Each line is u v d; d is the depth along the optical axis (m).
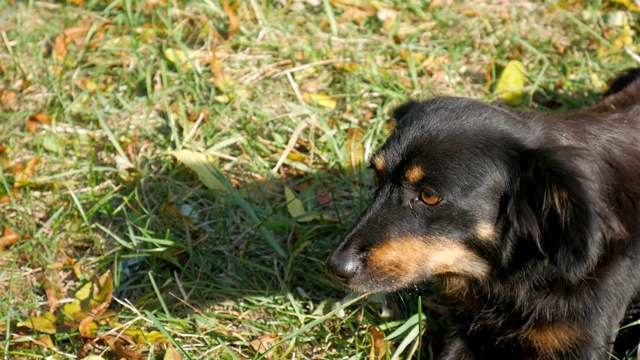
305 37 2.16
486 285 1.71
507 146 1.64
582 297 1.66
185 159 1.92
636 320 1.72
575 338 1.67
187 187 1.92
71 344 1.74
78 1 2.22
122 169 1.93
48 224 1.86
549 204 1.62
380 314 1.77
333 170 1.95
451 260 1.67
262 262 1.85
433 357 1.76
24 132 2.00
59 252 1.85
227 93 2.04
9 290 1.77
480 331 1.74
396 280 1.66
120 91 2.06
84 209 1.90
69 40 2.13
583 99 2.04
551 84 2.08
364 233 1.66
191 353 1.73
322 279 1.81
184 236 1.87
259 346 1.72
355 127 1.99
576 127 1.68
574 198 1.59
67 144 1.99
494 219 1.65
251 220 1.88
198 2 2.20
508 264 1.67
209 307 1.79
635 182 1.66
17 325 1.74
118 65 2.10
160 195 1.90
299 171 1.96
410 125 1.67
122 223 1.88
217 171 1.88
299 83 2.08
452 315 1.77
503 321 1.72
